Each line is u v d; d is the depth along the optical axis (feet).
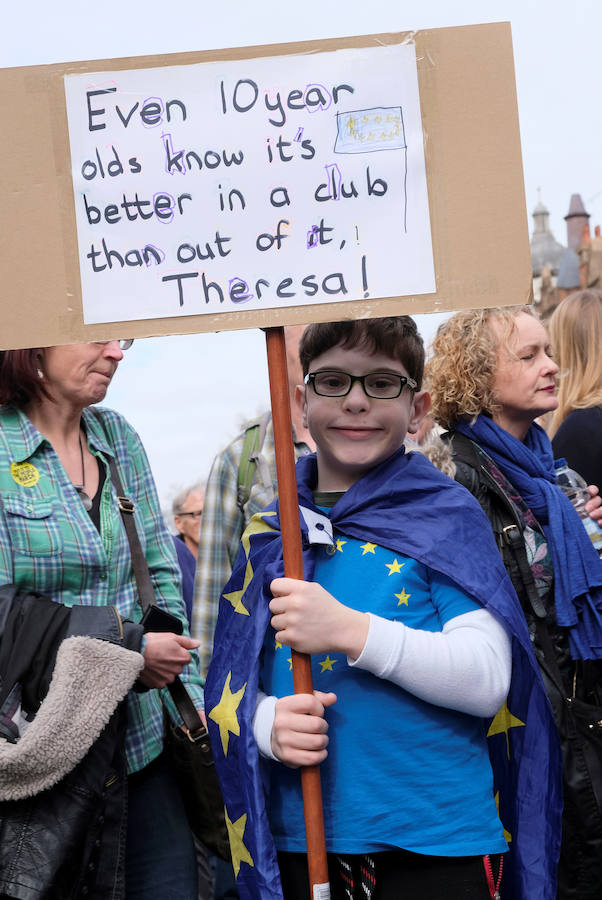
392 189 7.05
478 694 6.88
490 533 7.55
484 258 7.01
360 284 7.03
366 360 7.39
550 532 10.06
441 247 7.03
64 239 7.16
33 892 7.48
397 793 6.89
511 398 10.59
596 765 9.56
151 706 9.09
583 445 11.93
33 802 7.64
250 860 7.14
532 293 7.00
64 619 8.01
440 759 6.95
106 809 8.02
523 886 7.64
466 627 7.06
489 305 6.99
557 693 9.63
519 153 7.03
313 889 6.73
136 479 9.62
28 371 8.72
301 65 7.09
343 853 6.94
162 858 8.93
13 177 7.18
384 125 7.06
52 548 8.39
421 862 6.89
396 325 7.45
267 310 7.06
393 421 7.48
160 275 7.11
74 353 8.71
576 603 10.02
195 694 9.59
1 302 7.14
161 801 9.05
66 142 7.18
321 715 6.86
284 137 7.09
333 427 7.50
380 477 7.56
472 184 7.03
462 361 10.56
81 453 9.11
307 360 7.70
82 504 8.80
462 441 10.46
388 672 6.77
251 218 7.08
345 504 7.47
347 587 7.25
